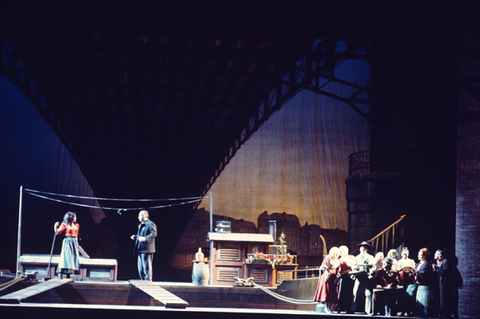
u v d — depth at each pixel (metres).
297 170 36.06
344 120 35.75
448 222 14.69
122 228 34.59
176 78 19.20
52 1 9.74
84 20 9.83
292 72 17.41
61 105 22.56
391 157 15.59
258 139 36.38
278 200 36.00
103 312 8.82
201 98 21.52
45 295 9.85
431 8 10.19
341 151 35.81
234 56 15.52
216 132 25.84
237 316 9.08
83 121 24.62
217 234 11.34
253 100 21.52
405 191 14.95
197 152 28.84
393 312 9.70
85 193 36.00
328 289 9.88
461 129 10.34
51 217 35.09
